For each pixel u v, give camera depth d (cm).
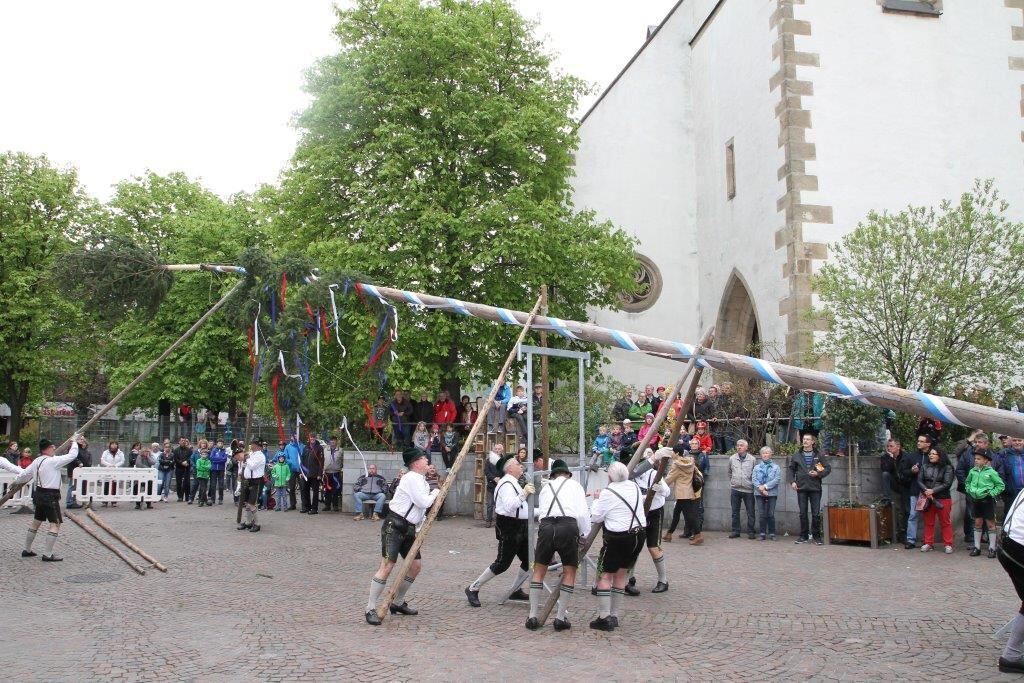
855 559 1246
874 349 1558
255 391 1202
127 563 1056
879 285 1538
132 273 1159
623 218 2567
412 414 2042
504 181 2202
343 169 2102
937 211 1992
